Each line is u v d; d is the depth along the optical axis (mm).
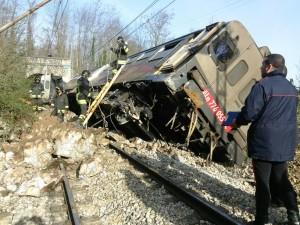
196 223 5844
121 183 8062
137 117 12070
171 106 11031
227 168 10148
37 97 15320
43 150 9383
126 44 15445
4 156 9039
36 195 7219
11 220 6145
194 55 10109
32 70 15141
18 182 7863
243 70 10500
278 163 5207
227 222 5539
